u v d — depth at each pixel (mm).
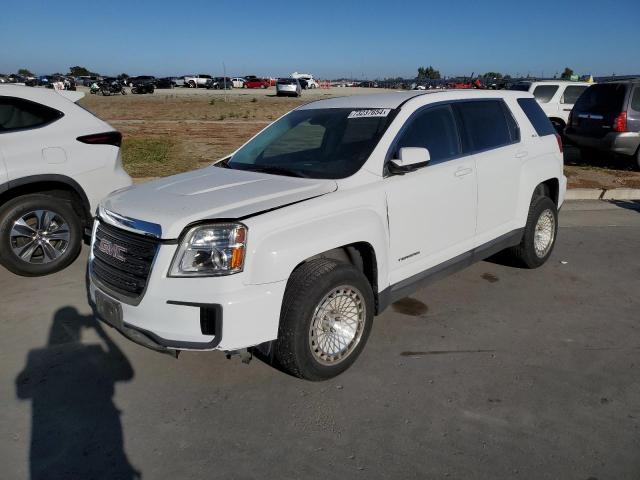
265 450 3018
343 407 3414
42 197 5488
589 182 10539
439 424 3240
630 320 4695
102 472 2854
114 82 47750
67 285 5379
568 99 16000
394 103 4504
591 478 2791
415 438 3113
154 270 3234
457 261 4711
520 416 3314
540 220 5785
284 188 3758
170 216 3299
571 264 6141
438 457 2951
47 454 2988
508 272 5855
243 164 4609
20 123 5445
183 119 23594
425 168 4352
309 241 3398
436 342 4277
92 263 3828
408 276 4254
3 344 4211
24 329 4461
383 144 4125
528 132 5605
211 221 3227
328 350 3666
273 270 3244
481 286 5453
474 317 4734
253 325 3229
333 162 4160
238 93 53000
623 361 3992
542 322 4641
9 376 3762
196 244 3207
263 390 3605
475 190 4766
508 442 3074
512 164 5227
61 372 3824
